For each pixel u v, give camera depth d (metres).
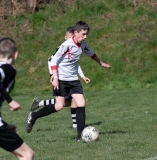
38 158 17.89
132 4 62.16
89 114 32.12
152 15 60.12
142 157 17.48
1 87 11.97
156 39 56.12
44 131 25.28
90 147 19.69
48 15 63.12
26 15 63.78
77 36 21.02
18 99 45.62
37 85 53.34
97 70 52.78
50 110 22.50
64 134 23.73
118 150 18.80
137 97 40.94
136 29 58.16
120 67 53.03
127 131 23.86
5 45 12.74
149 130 23.84
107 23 59.72
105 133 23.41
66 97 23.78
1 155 19.02
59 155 18.41
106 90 49.88
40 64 56.03
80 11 62.72
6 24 63.16
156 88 48.84
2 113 36.12
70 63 21.42
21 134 24.44
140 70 52.56
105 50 55.62
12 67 12.51
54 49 57.62
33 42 59.16
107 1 63.31
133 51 54.97
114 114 31.42
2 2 65.31
